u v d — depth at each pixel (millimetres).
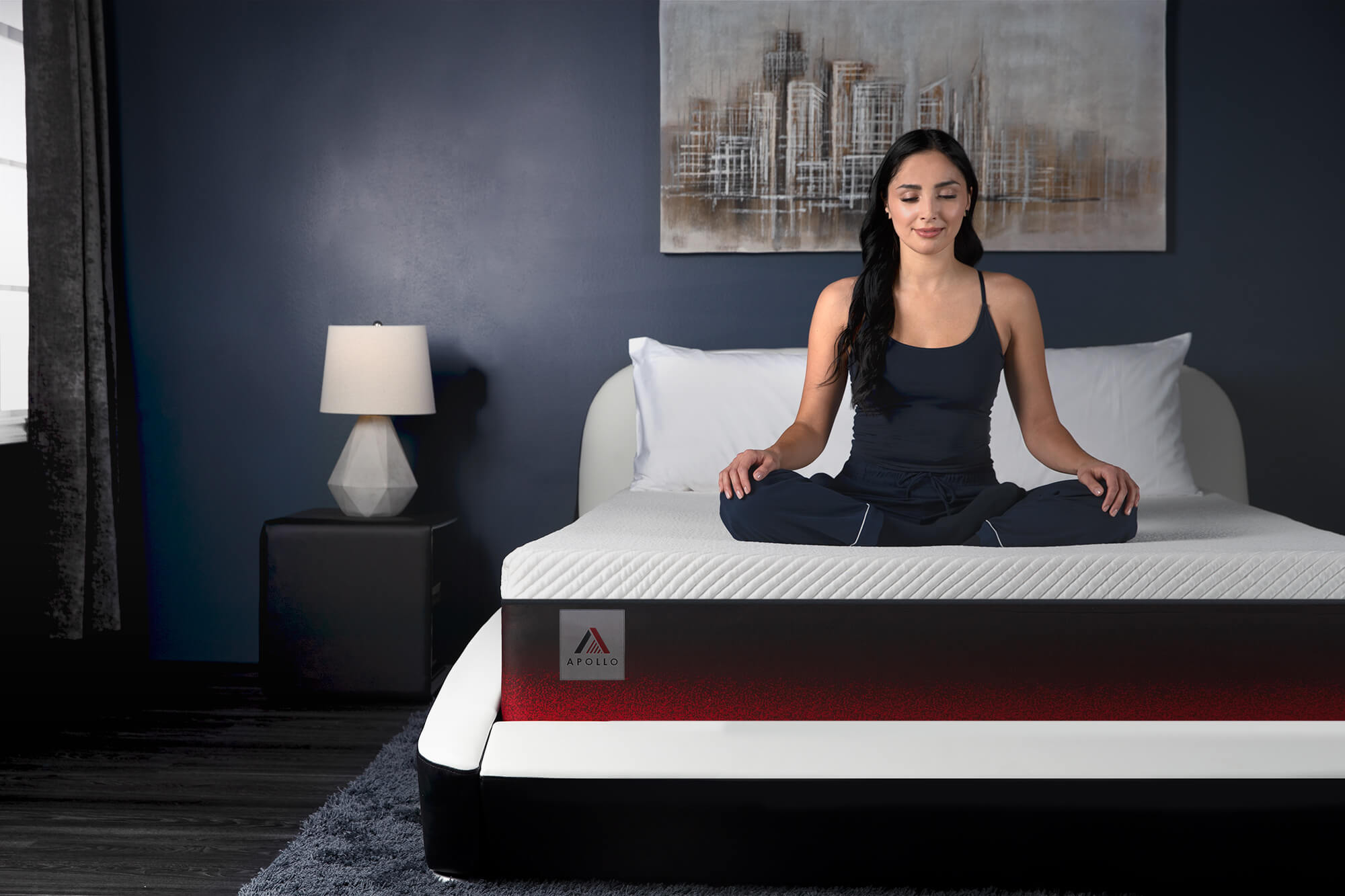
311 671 3053
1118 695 1720
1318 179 3344
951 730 1687
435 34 3443
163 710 3004
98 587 3178
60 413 2992
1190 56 3342
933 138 2002
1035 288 3410
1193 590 1724
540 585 1771
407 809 2166
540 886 1780
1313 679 1717
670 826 1695
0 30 3111
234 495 3535
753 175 3387
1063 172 3346
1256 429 3402
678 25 3365
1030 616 1716
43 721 2887
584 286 3473
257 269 3500
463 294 3492
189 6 3449
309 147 3475
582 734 1719
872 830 1676
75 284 3021
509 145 3455
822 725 1704
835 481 2084
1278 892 1691
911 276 2070
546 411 3500
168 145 3479
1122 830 1660
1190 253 3379
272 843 2051
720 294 3445
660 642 1747
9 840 2061
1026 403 2125
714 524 2217
